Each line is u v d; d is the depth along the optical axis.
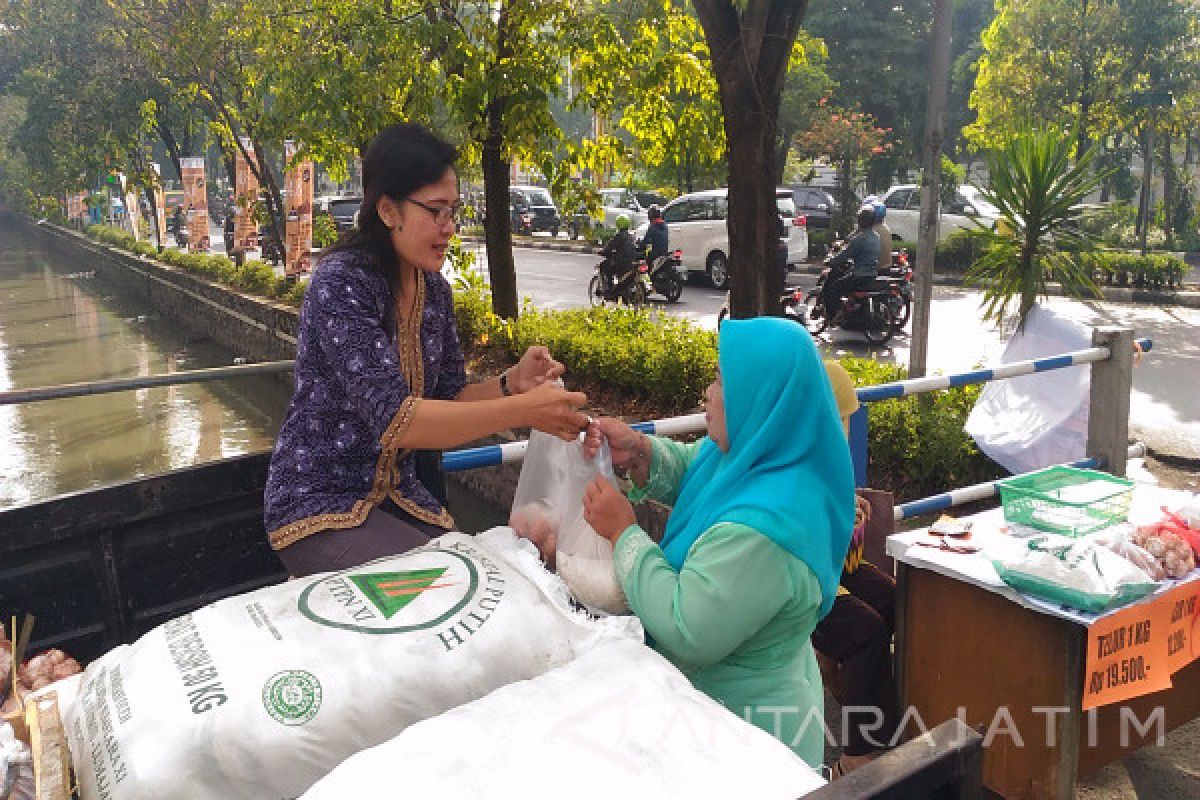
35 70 21.66
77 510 2.50
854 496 1.90
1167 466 5.86
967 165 27.16
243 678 1.40
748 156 4.31
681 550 1.90
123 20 16.81
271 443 10.15
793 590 1.75
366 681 1.43
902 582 2.94
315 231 14.05
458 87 7.52
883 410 5.36
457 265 8.90
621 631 1.65
